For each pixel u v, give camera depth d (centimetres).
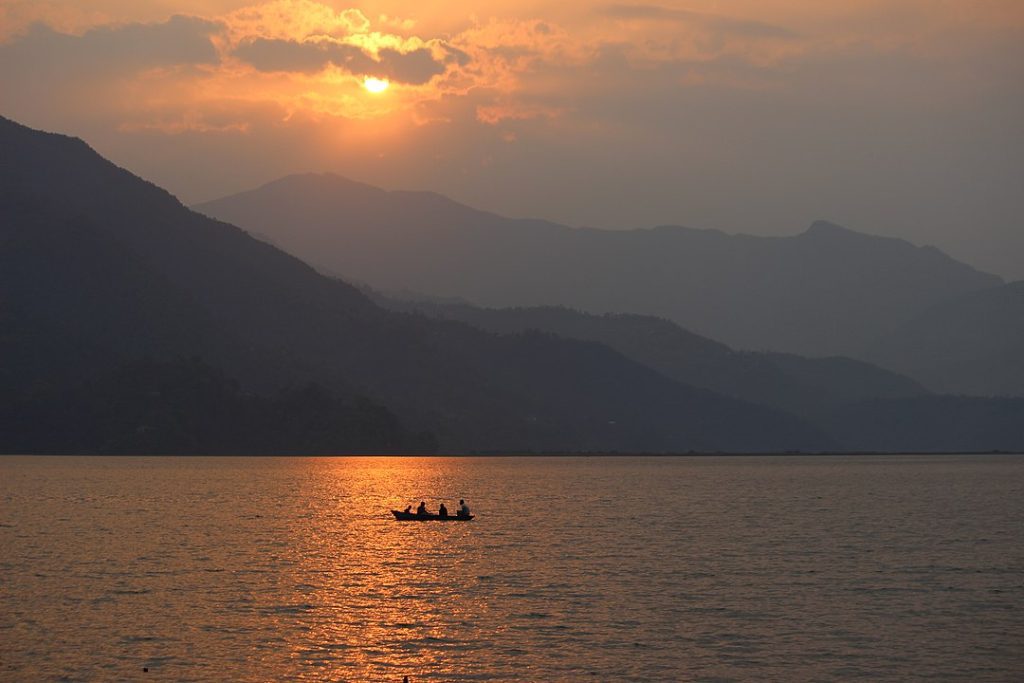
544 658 7688
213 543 13288
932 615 9062
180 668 7381
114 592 9794
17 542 13250
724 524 16538
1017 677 7344
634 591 10056
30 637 8125
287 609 9112
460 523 16250
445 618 8844
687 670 7444
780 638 8275
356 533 14538
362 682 7131
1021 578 10906
